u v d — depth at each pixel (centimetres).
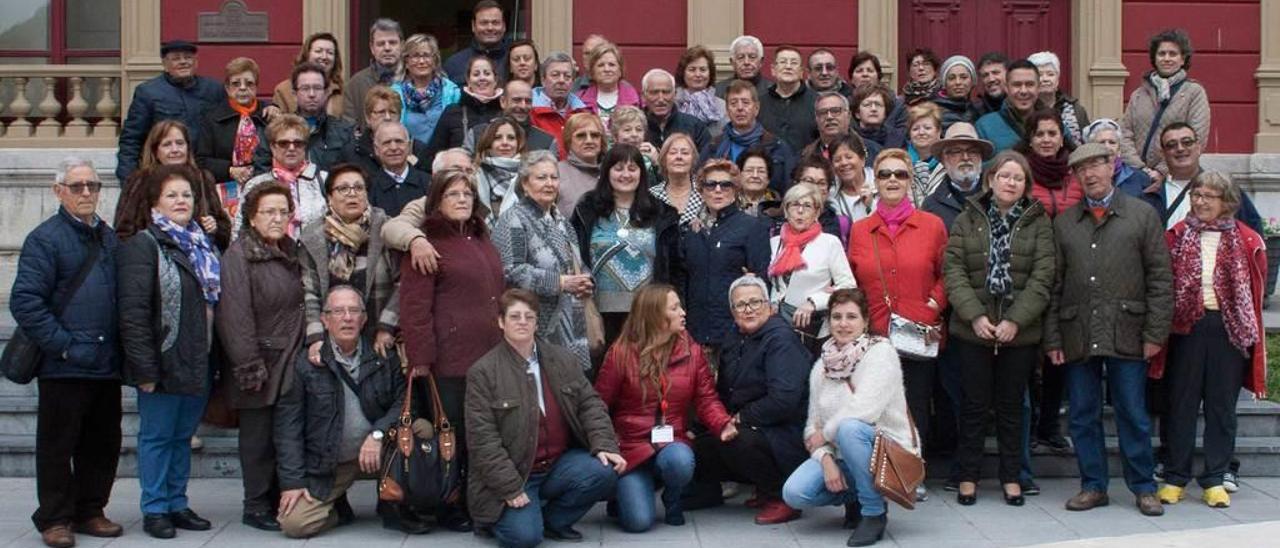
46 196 1145
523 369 670
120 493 778
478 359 680
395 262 705
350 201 713
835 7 1203
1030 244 745
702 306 756
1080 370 745
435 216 690
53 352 650
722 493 762
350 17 1234
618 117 830
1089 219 743
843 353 694
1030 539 679
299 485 682
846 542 677
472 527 695
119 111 1198
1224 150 1215
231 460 812
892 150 768
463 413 687
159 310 668
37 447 666
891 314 754
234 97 880
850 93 995
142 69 1179
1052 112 784
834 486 682
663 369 705
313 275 709
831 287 755
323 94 873
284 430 686
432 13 1440
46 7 1225
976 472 757
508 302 665
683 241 766
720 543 675
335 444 685
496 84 916
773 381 706
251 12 1191
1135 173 832
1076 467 819
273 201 691
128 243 670
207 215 718
